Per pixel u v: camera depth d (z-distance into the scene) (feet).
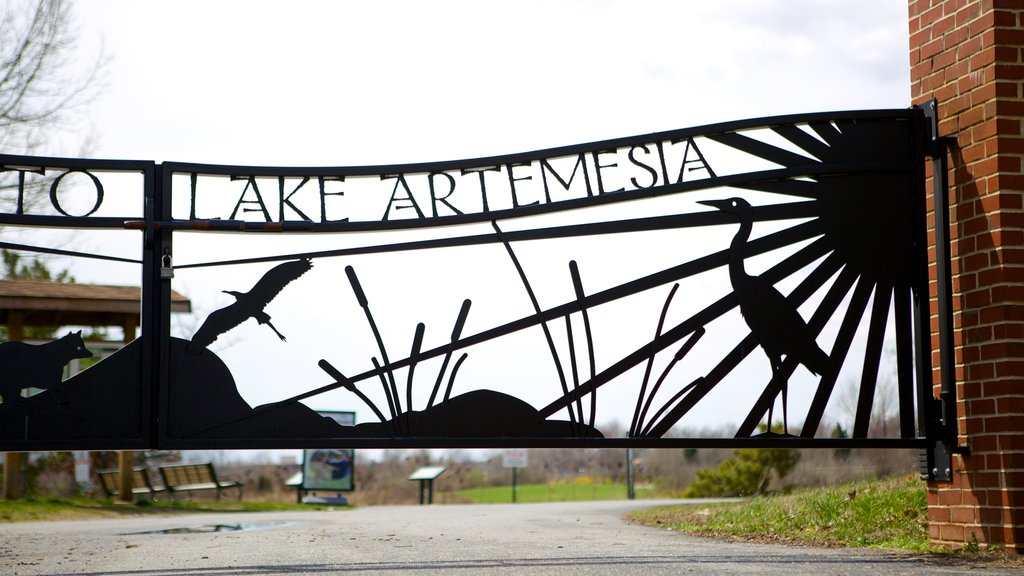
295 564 19.49
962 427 20.77
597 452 104.12
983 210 20.40
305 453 73.26
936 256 21.59
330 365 21.21
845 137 22.36
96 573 18.45
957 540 20.68
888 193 22.33
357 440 20.75
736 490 59.06
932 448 21.42
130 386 20.33
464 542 25.68
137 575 17.87
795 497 31.40
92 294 54.24
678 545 23.09
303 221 21.29
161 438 20.11
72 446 19.92
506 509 52.60
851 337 22.04
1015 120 20.18
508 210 21.89
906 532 22.90
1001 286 19.88
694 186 22.00
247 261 21.07
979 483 20.20
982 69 20.57
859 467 42.57
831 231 22.24
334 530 32.83
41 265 61.52
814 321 22.08
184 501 63.93
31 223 20.47
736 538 25.29
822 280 22.15
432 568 18.16
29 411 19.95
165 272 20.49
